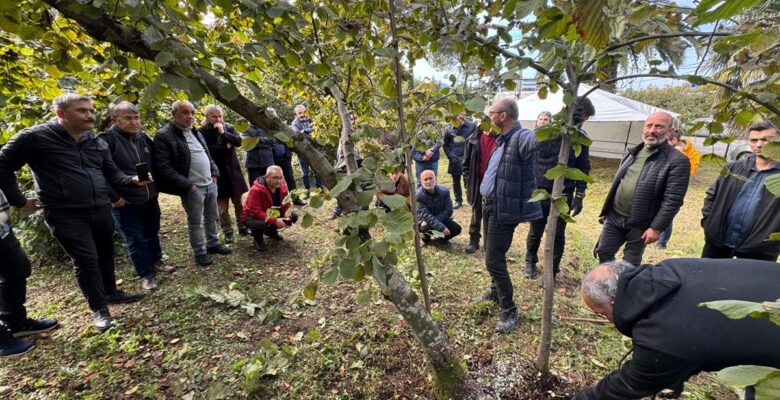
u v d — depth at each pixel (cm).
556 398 190
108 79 151
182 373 227
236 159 447
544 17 86
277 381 219
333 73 176
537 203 260
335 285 337
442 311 294
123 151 315
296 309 299
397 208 125
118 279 352
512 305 265
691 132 128
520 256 411
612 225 283
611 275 144
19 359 238
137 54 113
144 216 349
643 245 263
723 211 243
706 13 45
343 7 184
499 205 247
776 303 53
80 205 256
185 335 265
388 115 234
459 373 191
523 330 265
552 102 992
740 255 239
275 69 203
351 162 181
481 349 244
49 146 242
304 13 169
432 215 426
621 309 135
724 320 114
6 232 237
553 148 325
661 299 125
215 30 181
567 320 279
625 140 1199
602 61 136
